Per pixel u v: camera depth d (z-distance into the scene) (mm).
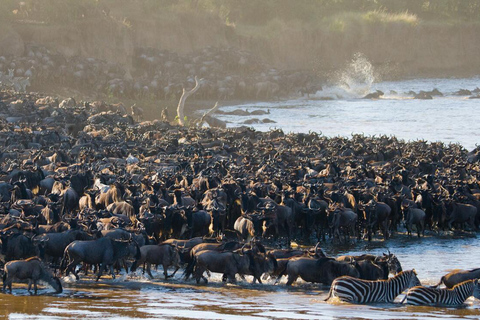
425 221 141250
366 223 131500
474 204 145750
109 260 95250
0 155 177250
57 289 87312
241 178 147000
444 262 114688
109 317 71875
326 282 94062
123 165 171625
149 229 110812
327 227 131000
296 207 129125
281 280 99062
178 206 116438
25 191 130750
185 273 97875
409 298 84750
